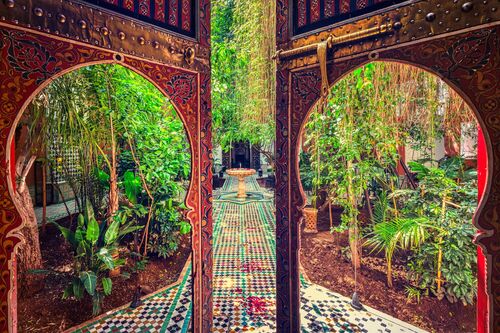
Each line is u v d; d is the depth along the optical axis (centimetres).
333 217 438
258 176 1171
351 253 268
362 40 107
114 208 258
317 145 276
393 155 248
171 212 289
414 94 241
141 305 212
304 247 323
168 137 282
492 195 84
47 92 216
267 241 361
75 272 223
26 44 82
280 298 140
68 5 90
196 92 137
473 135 250
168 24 124
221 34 380
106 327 184
